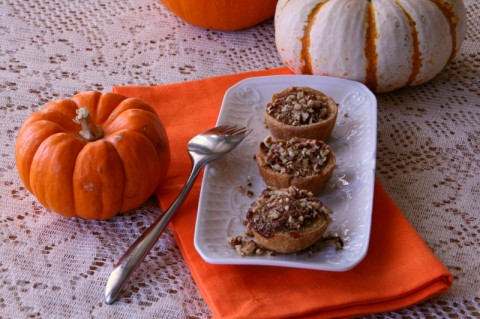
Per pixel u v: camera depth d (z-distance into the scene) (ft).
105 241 2.53
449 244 2.50
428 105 2.88
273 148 2.60
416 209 2.58
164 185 2.64
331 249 2.41
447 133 2.79
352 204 2.52
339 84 2.83
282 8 2.91
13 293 2.41
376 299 2.34
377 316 2.36
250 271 2.41
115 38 3.16
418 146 2.75
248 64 3.07
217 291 2.37
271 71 2.99
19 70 3.02
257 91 2.84
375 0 2.79
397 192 2.62
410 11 2.77
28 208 2.61
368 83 2.86
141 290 2.42
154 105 2.88
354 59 2.80
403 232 2.47
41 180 2.48
